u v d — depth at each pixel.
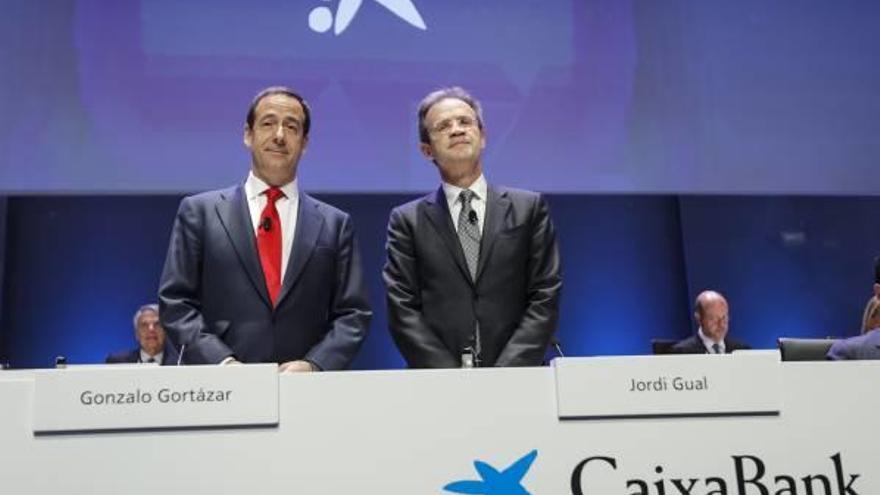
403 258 2.11
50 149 4.55
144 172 4.61
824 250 6.07
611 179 4.88
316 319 2.04
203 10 4.75
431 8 4.89
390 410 1.32
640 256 6.11
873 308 2.85
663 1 5.02
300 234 2.07
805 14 5.10
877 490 1.35
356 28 4.84
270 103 2.17
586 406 1.34
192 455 1.27
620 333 6.02
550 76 4.91
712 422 1.35
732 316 5.96
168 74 4.68
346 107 4.78
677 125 4.94
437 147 2.17
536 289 2.08
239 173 4.67
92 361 5.62
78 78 4.61
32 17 4.62
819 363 1.39
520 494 1.31
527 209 2.13
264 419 1.29
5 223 5.57
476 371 1.34
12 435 1.25
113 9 4.69
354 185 4.74
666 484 1.33
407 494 1.29
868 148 5.02
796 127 5.00
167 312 1.99
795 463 1.35
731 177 4.93
